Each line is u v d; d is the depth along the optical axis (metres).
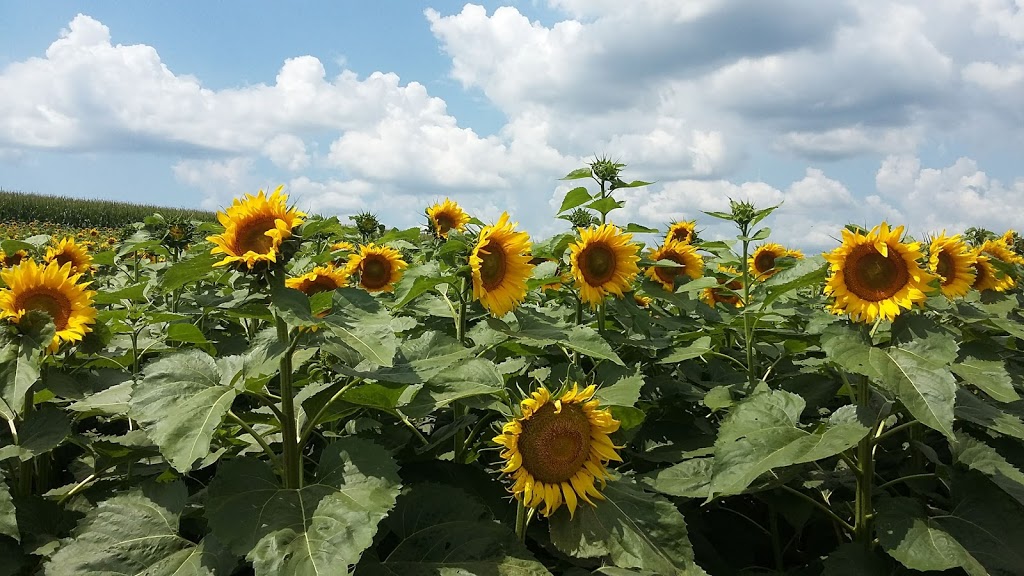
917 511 3.74
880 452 5.04
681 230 8.05
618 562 3.16
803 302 6.71
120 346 6.26
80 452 5.25
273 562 2.70
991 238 8.69
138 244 8.18
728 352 6.38
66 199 63.50
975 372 4.07
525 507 3.59
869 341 3.92
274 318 3.37
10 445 3.96
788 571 4.54
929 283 4.21
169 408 3.04
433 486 3.61
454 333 5.54
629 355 6.02
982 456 3.93
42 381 4.40
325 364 4.76
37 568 3.62
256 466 3.15
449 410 5.13
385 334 3.11
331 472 3.16
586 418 3.38
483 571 3.16
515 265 4.84
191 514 3.51
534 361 5.39
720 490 3.59
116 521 3.35
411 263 8.12
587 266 5.53
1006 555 3.52
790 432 3.76
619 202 5.75
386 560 3.26
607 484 3.56
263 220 3.29
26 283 4.40
